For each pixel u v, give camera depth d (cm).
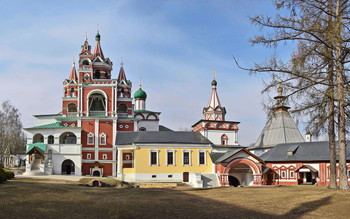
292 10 2467
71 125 6931
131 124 7094
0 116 8431
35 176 5569
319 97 2567
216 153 5256
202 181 4672
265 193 2684
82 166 6688
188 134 5531
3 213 1683
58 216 1684
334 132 3031
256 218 1712
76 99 7169
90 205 1980
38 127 6638
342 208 1939
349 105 2584
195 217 1725
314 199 2247
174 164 5169
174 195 2542
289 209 1917
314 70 2531
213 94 7106
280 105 2603
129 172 5141
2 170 3188
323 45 2497
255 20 2619
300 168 5125
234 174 5062
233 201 2200
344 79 2542
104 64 7462
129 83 7769
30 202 1994
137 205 2000
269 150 5703
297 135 6316
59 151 6481
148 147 5131
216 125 6538
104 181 4278
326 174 4953
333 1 2472
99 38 7788
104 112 7056
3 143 8256
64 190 2686
